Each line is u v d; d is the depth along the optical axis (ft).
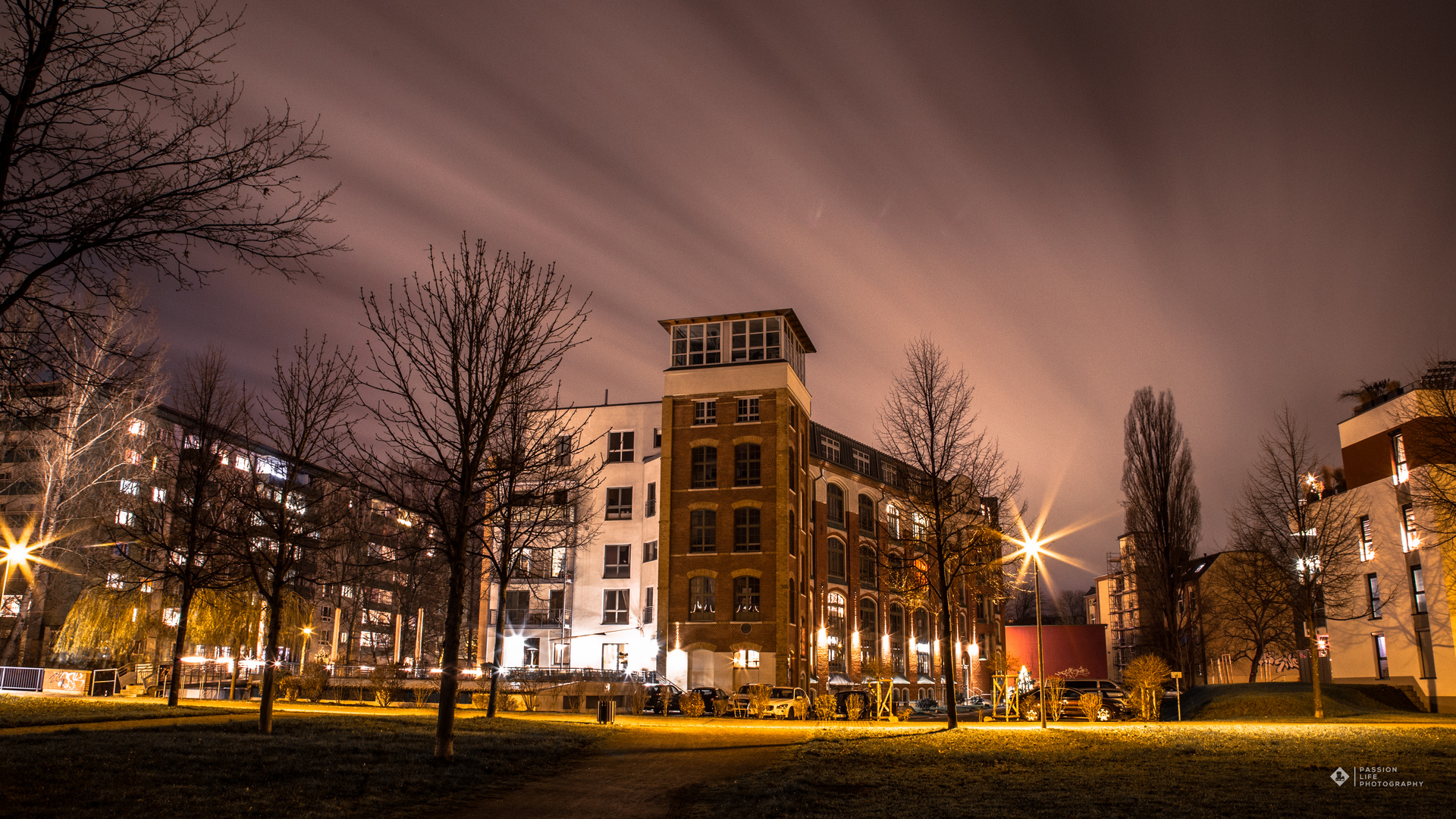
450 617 59.57
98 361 71.36
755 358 185.57
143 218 35.63
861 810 48.62
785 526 173.27
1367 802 48.14
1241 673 244.42
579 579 188.34
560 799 51.75
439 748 58.39
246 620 126.82
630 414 195.83
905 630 240.53
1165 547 172.96
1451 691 123.54
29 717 72.54
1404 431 132.46
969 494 104.42
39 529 128.67
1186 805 48.03
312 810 42.88
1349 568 146.00
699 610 173.68
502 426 73.97
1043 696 95.30
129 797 41.27
